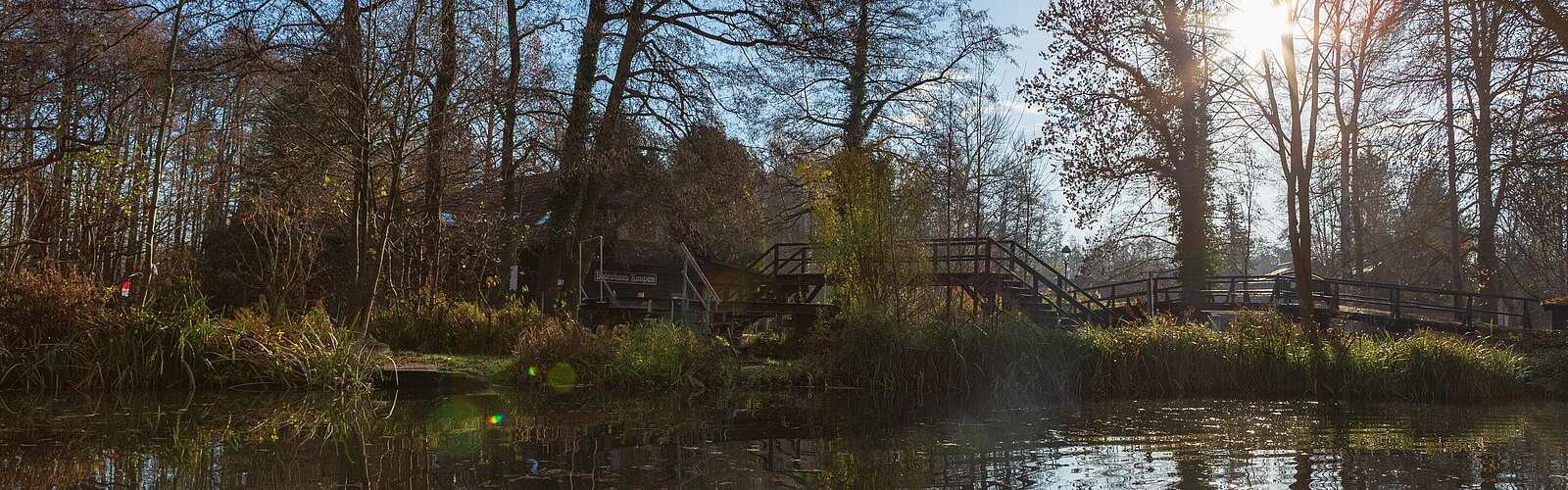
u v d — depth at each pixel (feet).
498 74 46.57
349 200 47.55
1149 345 40.60
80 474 16.65
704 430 23.91
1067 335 40.60
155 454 18.89
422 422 24.39
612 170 64.59
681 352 37.47
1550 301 57.26
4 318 29.91
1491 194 68.59
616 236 82.23
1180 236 77.25
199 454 18.95
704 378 37.37
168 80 41.22
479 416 25.86
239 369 31.48
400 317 47.55
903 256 43.24
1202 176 74.28
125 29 44.19
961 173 83.41
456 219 59.21
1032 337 39.45
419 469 17.53
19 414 24.39
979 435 23.84
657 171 69.05
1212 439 23.47
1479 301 78.07
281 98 45.60
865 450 21.06
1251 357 41.06
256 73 44.50
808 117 82.48
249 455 18.93
